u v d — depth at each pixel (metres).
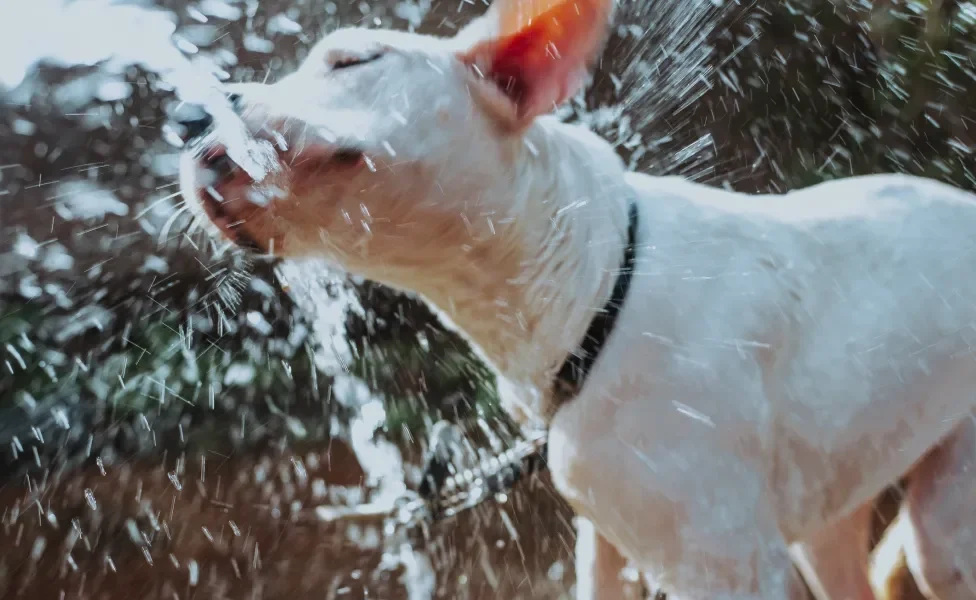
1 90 2.40
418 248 1.02
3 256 2.41
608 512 1.07
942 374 1.16
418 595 1.57
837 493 1.16
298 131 0.97
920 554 1.22
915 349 1.14
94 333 2.32
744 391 1.05
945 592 1.21
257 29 2.26
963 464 1.20
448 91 1.00
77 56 2.39
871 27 2.49
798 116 2.46
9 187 2.43
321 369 2.22
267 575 1.63
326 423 2.15
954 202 1.21
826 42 2.48
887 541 1.39
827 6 2.46
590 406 1.04
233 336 2.30
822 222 1.15
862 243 1.14
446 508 1.31
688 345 1.04
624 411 1.03
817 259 1.12
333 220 1.00
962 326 1.16
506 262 1.03
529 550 1.66
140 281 2.38
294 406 2.18
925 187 1.21
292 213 0.99
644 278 1.04
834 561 1.35
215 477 1.98
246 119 0.99
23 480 1.99
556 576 1.60
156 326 2.34
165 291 2.37
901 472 1.19
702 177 2.28
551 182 1.04
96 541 1.74
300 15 2.30
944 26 2.47
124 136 2.42
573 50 1.01
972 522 1.20
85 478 2.00
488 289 1.04
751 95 2.42
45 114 2.45
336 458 2.04
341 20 2.31
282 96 0.99
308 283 1.67
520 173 1.02
